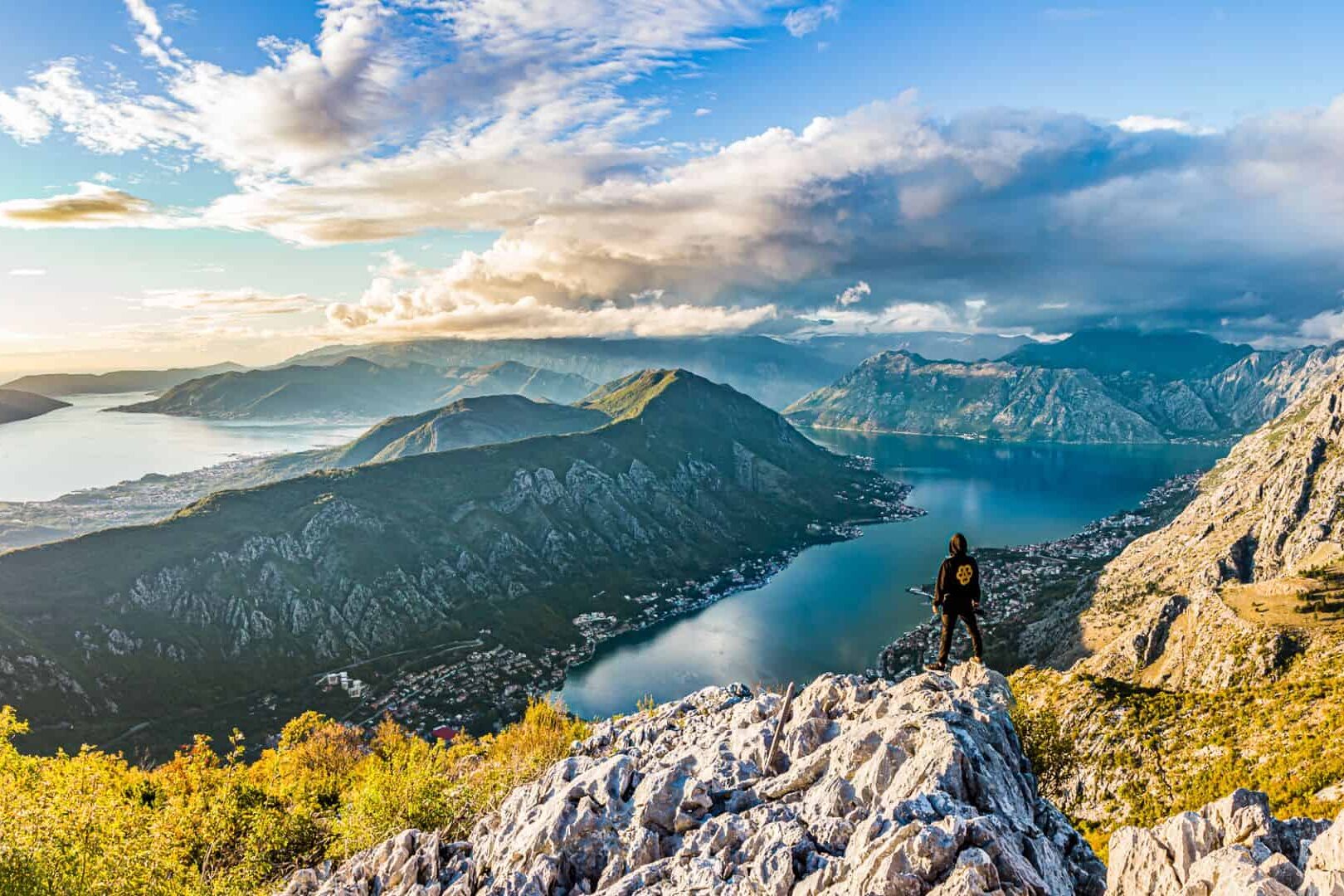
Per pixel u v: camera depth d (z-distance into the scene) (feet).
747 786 100.89
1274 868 66.80
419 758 191.42
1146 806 357.20
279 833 194.29
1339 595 556.92
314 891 138.82
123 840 142.31
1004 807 76.59
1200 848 76.69
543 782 122.42
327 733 334.85
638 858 93.20
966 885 62.49
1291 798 290.76
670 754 125.70
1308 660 475.31
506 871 102.63
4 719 186.80
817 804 86.48
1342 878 60.08
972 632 101.09
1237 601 591.78
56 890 124.26
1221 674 507.30
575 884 95.40
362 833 158.30
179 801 199.31
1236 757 365.40
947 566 101.14
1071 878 75.92
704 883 80.53
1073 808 400.47
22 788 152.35
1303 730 362.53
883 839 70.18
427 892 109.91
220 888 158.71
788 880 74.59
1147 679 592.60
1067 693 520.01
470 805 160.04
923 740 84.23
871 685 114.21
